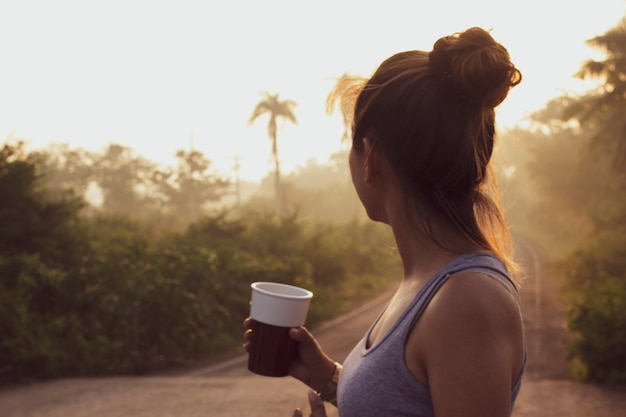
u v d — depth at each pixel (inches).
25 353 364.2
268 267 697.6
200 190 3420.3
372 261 1202.0
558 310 733.3
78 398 296.8
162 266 498.0
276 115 2593.5
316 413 53.1
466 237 45.2
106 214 1034.7
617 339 345.1
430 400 41.1
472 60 42.7
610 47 1263.5
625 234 1099.9
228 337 544.1
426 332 40.5
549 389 314.8
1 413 269.1
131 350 444.5
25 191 517.0
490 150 46.9
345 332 618.2
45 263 489.4
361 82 50.1
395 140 45.1
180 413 261.3
